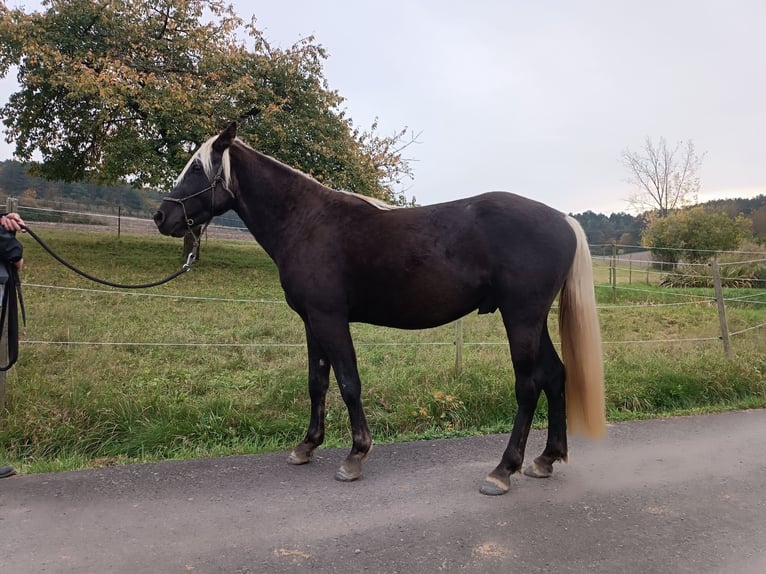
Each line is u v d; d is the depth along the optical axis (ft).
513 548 8.20
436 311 10.55
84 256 46.32
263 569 7.56
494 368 18.07
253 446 12.94
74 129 48.16
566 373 10.92
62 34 44.04
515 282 10.03
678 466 11.74
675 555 8.04
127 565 7.63
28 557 7.80
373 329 27.91
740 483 10.80
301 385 15.69
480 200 10.53
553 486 10.68
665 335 28.07
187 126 42.86
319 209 11.15
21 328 21.13
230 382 17.11
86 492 10.12
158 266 45.52
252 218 11.81
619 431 14.19
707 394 17.25
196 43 47.16
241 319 27.68
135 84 41.63
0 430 12.53
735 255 56.70
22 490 10.16
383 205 11.18
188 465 11.61
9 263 10.58
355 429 11.05
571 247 10.37
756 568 7.69
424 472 11.39
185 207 11.57
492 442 13.38
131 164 42.98
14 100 50.83
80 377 15.33
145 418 13.56
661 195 102.83
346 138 53.67
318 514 9.32
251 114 48.44
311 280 10.71
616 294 45.21
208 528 8.77
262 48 51.67
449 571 7.55
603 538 8.55
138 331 23.09
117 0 45.65
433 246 10.22
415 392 15.76
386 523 9.00
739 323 30.83
